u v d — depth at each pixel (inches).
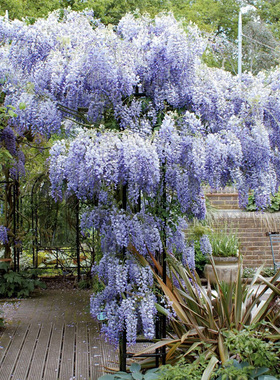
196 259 265.0
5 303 238.2
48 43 127.4
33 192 286.4
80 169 111.9
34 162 282.8
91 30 129.1
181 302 129.4
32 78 128.0
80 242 283.4
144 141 115.8
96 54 117.9
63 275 303.1
